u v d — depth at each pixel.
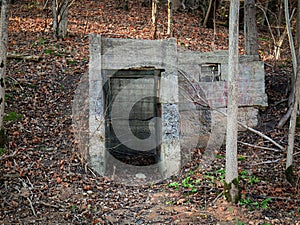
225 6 17.52
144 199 8.05
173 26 15.30
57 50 11.85
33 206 7.34
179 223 7.18
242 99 10.30
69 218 7.21
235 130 7.46
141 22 15.49
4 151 8.39
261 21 17.78
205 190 8.16
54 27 12.80
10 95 9.95
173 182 8.73
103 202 7.79
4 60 7.98
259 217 7.23
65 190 7.90
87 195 7.91
